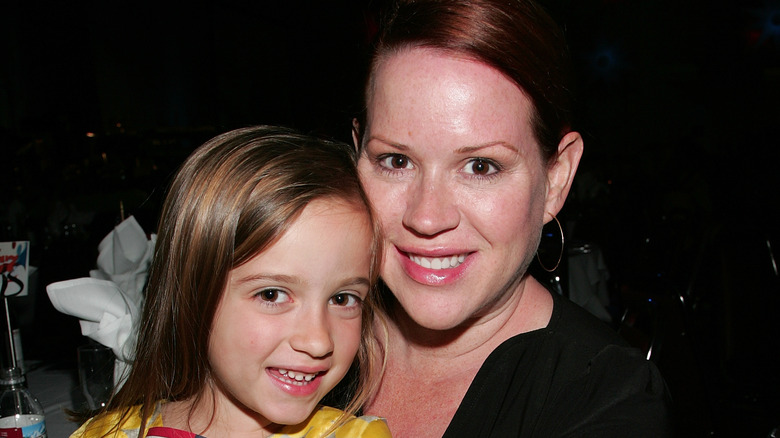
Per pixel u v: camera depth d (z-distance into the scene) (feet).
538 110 2.91
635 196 22.16
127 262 5.15
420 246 3.05
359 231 3.28
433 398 3.53
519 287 3.46
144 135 28.09
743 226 9.52
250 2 31.76
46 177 21.29
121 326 4.42
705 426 7.00
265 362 3.25
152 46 34.99
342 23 15.56
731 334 9.38
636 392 2.91
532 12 2.89
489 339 3.44
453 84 2.79
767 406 8.75
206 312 3.34
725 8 36.68
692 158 21.02
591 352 3.17
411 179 3.15
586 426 2.80
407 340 3.72
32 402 4.47
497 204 2.92
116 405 3.86
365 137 3.29
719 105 37.81
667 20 38.24
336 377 3.44
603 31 38.68
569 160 3.32
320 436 3.55
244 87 36.88
